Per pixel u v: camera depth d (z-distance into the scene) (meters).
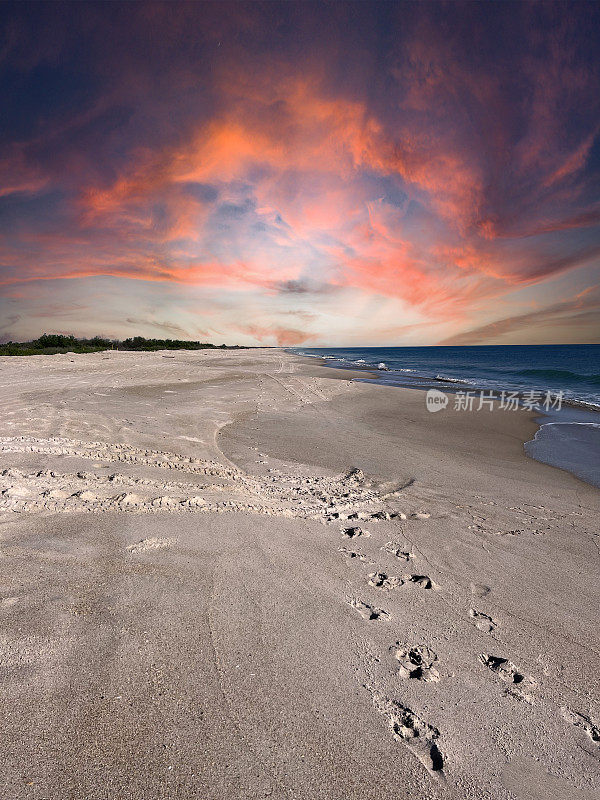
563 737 1.84
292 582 2.92
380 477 5.79
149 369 19.97
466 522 4.32
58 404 9.34
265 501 4.41
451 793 1.56
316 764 1.63
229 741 1.68
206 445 6.71
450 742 1.78
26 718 1.70
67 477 4.44
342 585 2.95
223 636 2.30
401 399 13.93
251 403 11.42
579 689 2.13
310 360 39.84
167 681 1.95
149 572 2.86
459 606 2.82
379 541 3.72
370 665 2.19
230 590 2.75
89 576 2.74
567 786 1.62
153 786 1.48
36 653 2.04
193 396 12.07
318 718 1.84
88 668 1.98
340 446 7.43
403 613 2.68
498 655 2.35
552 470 6.71
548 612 2.80
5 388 11.88
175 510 3.89
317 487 5.13
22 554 2.92
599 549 3.83
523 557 3.61
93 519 3.55
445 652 2.35
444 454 7.34
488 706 1.99
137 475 4.79
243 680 2.00
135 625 2.32
